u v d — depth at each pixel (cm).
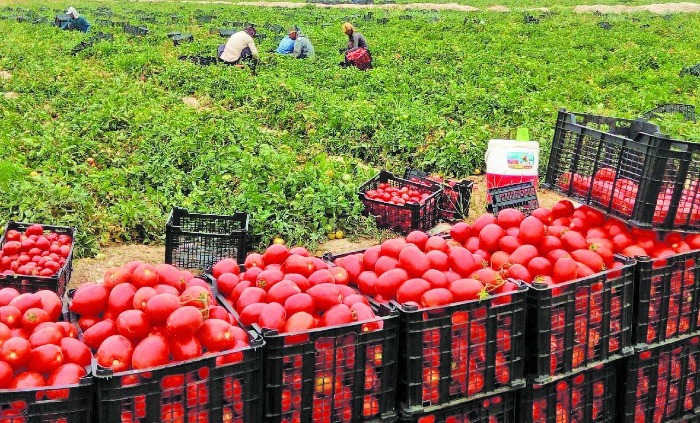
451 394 561
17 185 1105
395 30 4209
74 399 450
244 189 1209
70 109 1870
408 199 1143
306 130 1742
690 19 5200
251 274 612
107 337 512
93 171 1320
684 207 686
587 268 633
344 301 583
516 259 641
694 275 664
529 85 2359
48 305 538
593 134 738
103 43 3062
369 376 535
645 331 645
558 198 1320
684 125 1758
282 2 7525
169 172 1320
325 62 2847
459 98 1981
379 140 1549
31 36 3538
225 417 490
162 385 468
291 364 511
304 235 1090
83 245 1006
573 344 606
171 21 4788
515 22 4944
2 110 1817
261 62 2745
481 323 562
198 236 928
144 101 1961
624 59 3122
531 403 598
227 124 1658
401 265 612
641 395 655
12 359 469
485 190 1351
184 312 490
